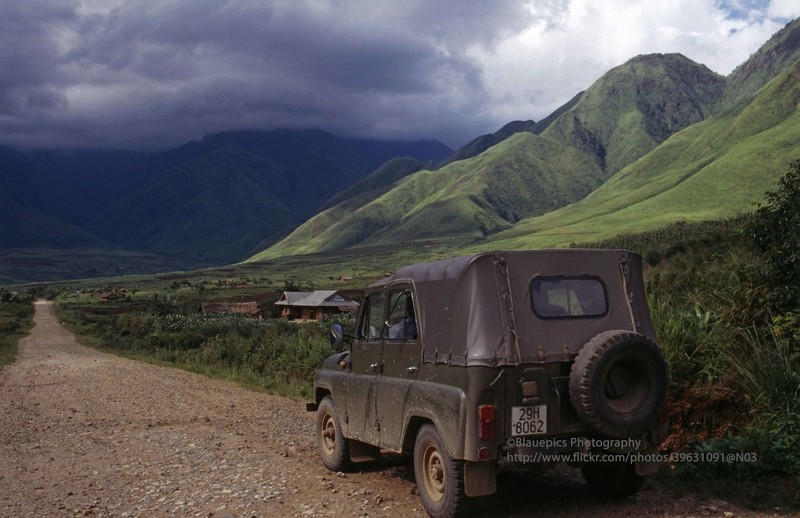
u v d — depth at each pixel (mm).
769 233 9477
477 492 5438
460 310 5785
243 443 9828
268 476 7695
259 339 29094
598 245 105812
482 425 5355
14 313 116062
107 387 19281
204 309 118688
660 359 5562
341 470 7887
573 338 5727
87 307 139500
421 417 6160
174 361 31125
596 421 5375
